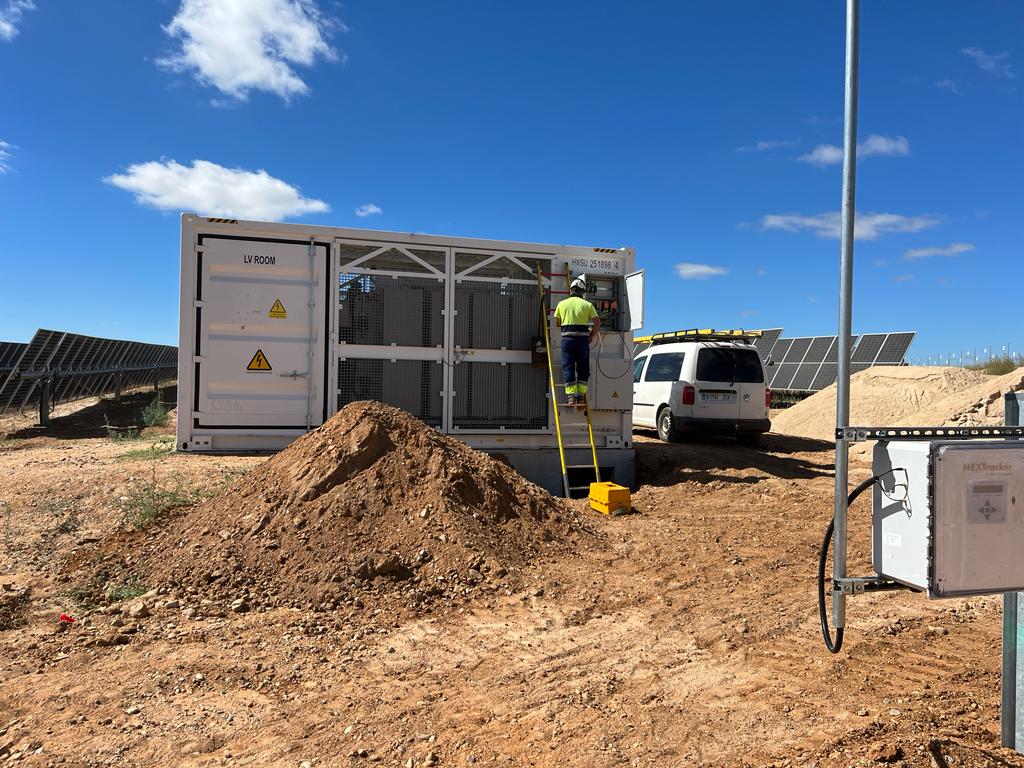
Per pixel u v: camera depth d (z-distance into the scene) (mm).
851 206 2678
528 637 4219
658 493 8727
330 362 8633
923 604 4863
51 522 5926
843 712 3246
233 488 6062
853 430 2705
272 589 4762
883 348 22188
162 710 3246
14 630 4152
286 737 3025
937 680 3617
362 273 8758
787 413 19641
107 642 3975
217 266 8352
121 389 24219
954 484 2391
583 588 5055
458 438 9070
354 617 4465
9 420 16656
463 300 9117
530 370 9352
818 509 7660
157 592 4707
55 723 3113
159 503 6262
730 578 5348
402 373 8891
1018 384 13461
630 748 2951
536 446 9391
